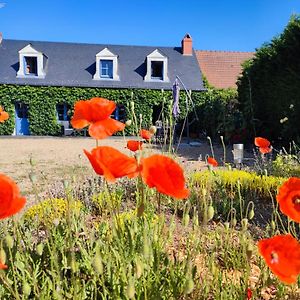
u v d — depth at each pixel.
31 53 22.12
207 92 21.47
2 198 1.03
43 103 21.81
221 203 4.09
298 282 1.85
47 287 1.58
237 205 4.02
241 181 5.02
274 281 1.80
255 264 2.30
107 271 1.60
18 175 7.66
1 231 2.02
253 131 13.93
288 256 1.08
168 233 2.05
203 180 3.79
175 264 1.73
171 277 1.54
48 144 15.65
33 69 22.55
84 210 3.16
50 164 9.34
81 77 22.61
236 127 14.28
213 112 16.64
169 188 1.08
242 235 1.96
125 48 24.84
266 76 12.82
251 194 4.82
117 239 1.54
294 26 10.98
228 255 2.21
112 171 1.11
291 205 1.19
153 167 1.11
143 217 1.79
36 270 1.63
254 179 5.09
